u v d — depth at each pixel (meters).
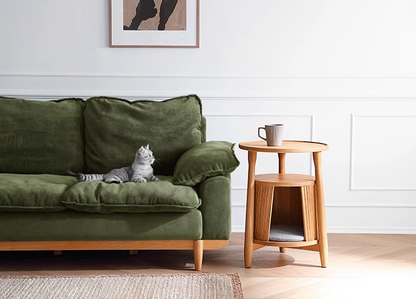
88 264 2.93
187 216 2.72
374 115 3.62
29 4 3.56
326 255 2.88
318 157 2.84
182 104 3.30
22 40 3.58
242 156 3.67
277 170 3.68
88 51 3.60
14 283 2.58
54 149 3.25
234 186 3.68
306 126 3.64
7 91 3.60
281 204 3.14
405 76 3.59
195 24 3.58
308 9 3.58
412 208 3.67
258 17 3.59
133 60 3.61
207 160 2.77
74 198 2.65
